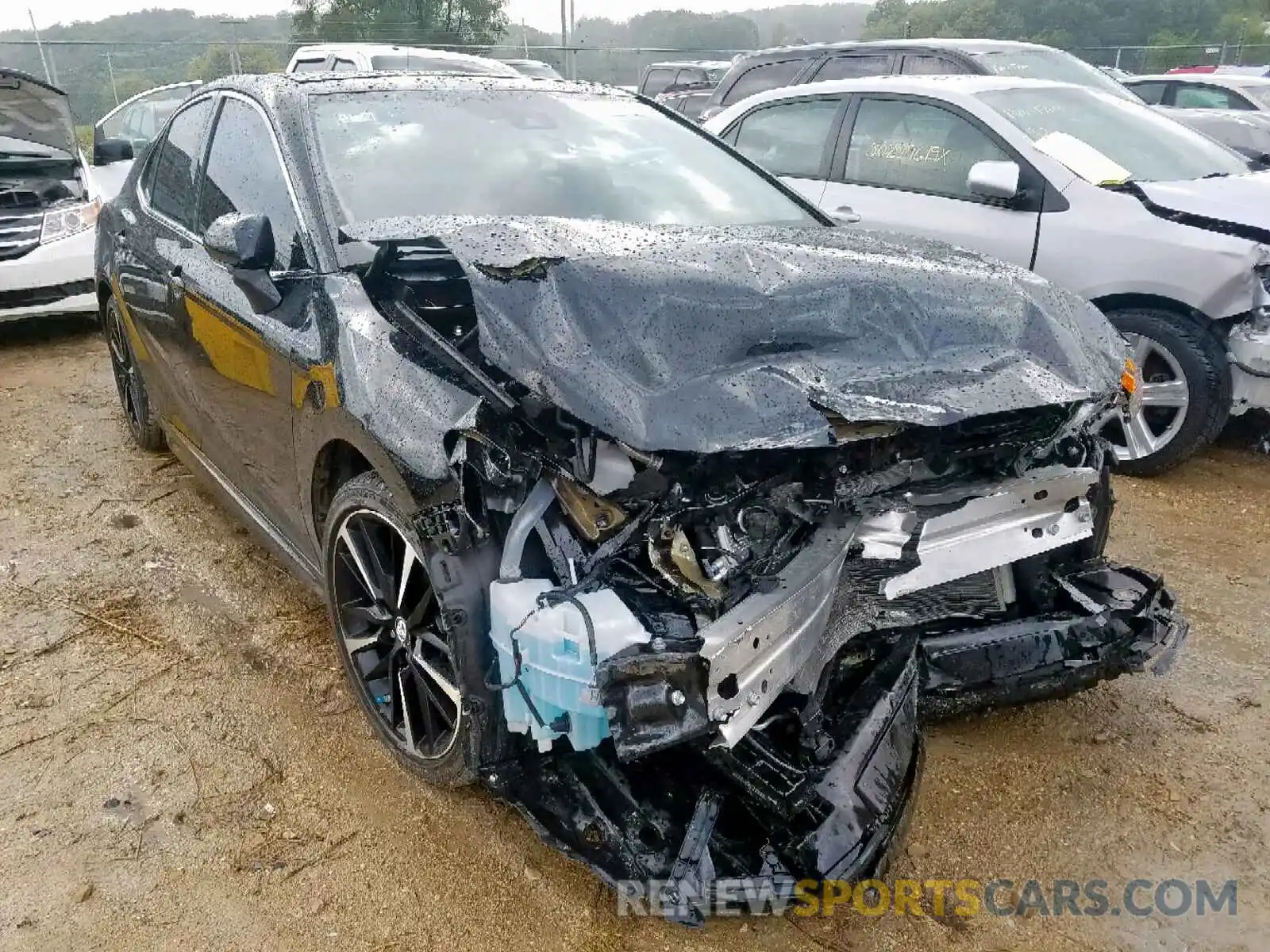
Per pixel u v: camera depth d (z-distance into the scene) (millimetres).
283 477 3018
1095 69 7605
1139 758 2820
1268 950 2203
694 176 3443
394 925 2232
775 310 2264
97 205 6820
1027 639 2619
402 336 2428
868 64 7766
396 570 2525
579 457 2111
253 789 2641
